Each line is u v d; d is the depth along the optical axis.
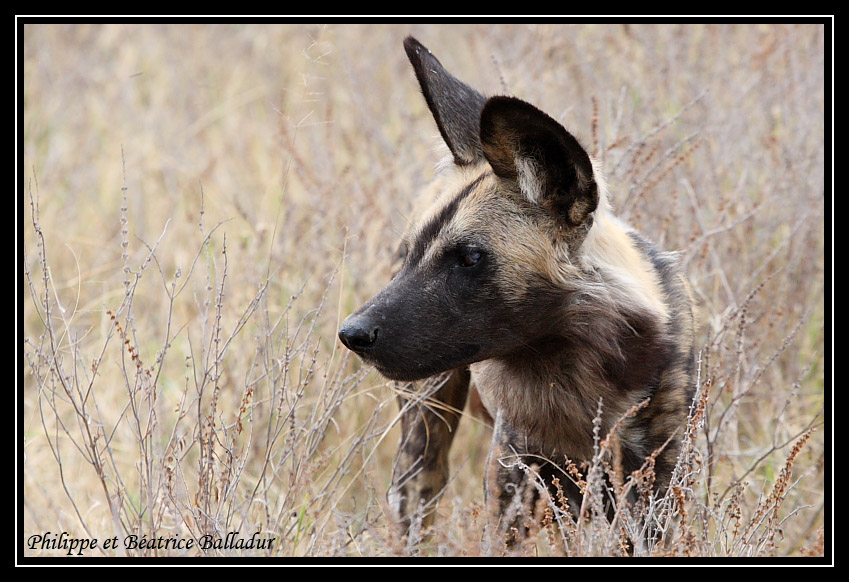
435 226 7.88
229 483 7.95
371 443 10.47
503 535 7.91
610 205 8.55
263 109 17.89
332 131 14.17
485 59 14.88
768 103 12.96
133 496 9.70
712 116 12.68
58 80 18.14
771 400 10.90
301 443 9.11
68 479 10.49
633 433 8.19
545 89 13.35
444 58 17.38
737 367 9.64
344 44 18.19
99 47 19.55
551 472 8.55
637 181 10.98
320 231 11.73
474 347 7.79
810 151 12.55
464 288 7.73
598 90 13.09
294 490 8.16
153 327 12.57
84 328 12.62
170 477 7.79
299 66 18.25
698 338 9.42
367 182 12.83
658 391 8.16
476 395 9.90
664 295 8.46
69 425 11.06
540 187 7.66
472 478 10.95
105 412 10.84
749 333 11.18
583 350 7.98
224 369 9.98
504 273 7.71
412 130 13.80
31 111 17.22
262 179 14.67
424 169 12.45
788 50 13.49
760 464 9.81
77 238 13.78
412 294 7.71
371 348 7.59
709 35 14.05
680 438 8.27
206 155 16.14
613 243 8.16
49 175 15.28
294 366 10.30
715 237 11.59
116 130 17.58
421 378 7.80
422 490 9.77
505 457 8.45
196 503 7.80
